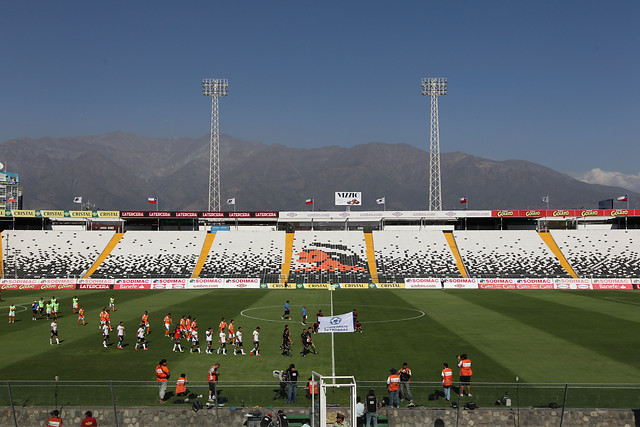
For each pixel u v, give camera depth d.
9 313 65.12
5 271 108.81
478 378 36.22
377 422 27.64
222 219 135.62
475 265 112.44
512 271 109.00
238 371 38.50
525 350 45.16
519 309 71.75
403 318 63.78
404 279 105.56
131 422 27.55
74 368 39.41
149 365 40.34
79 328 56.97
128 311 70.00
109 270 109.75
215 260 115.38
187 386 29.91
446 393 29.64
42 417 27.58
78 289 101.06
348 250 120.62
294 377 30.42
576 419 27.19
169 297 87.00
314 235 128.75
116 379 36.19
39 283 103.19
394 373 30.80
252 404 29.05
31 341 49.84
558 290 99.00
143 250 119.69
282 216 133.00
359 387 31.48
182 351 45.44
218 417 27.42
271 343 48.84
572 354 43.59
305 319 60.56
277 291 97.38
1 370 38.78
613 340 49.53
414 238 126.75
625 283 101.69
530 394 28.56
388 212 133.50
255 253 119.06
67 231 127.50
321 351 45.25
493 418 27.50
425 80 133.25
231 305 76.44
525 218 133.12
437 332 54.06
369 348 46.31
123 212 130.25
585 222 144.75
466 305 76.38
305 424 27.33
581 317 64.19
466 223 142.00
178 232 129.38
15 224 138.62
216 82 135.12
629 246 117.94
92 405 28.31
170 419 27.58
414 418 27.69
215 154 136.88
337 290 99.31
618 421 27.09
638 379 36.06
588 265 110.69
